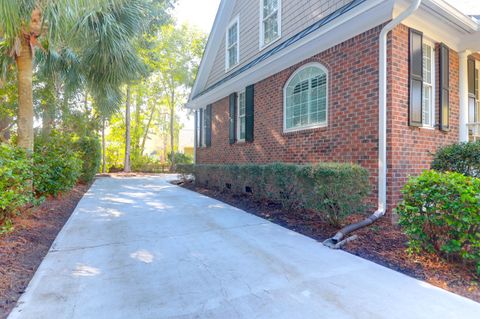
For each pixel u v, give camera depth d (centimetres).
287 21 744
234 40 1041
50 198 662
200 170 995
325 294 241
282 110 714
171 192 896
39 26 523
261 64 733
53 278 271
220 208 627
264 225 478
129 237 409
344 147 531
